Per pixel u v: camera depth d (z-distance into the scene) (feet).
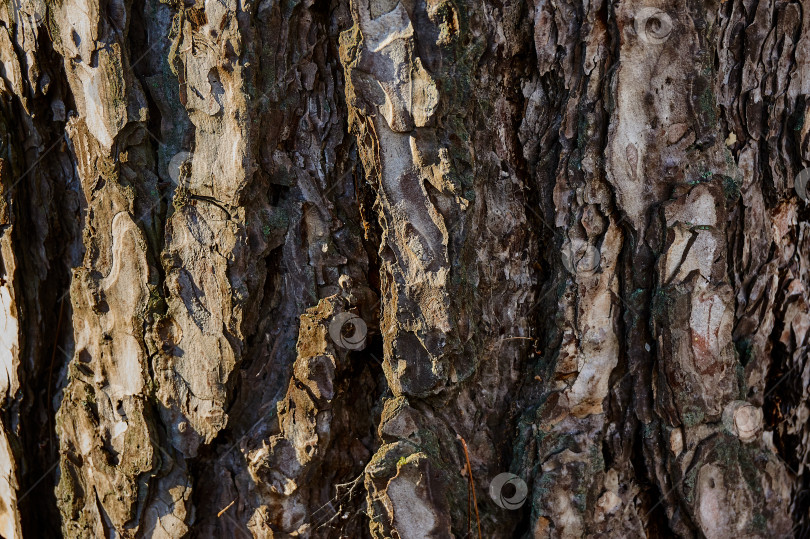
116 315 3.99
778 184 4.06
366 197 3.94
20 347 4.13
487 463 3.94
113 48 3.91
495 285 3.93
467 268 3.87
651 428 3.92
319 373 3.91
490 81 3.87
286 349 3.96
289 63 3.89
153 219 3.96
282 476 3.95
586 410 3.93
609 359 3.92
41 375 4.17
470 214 3.84
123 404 4.00
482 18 3.82
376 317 3.96
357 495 3.97
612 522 3.94
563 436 3.92
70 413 4.08
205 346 3.94
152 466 3.98
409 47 3.80
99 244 3.99
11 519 4.23
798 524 4.16
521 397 3.96
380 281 3.92
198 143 3.91
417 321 3.85
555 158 3.91
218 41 3.85
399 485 3.87
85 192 4.01
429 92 3.80
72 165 4.07
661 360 3.89
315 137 3.92
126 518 4.01
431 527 3.87
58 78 4.01
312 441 3.92
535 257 3.95
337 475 3.97
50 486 4.21
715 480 3.95
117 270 3.98
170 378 3.97
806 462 4.19
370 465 3.88
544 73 3.90
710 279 3.90
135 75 3.93
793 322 4.13
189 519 3.99
